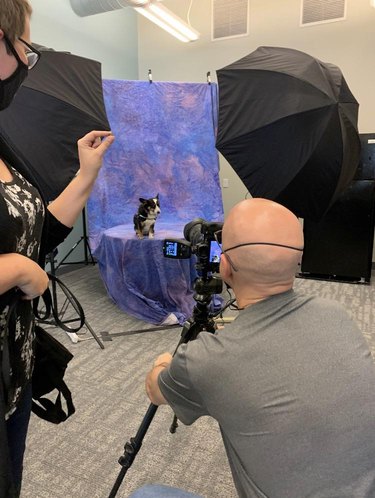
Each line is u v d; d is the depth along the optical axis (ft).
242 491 2.75
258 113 6.20
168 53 17.48
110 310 11.02
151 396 3.39
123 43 16.99
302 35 15.06
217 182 13.78
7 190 2.42
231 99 6.64
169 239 4.85
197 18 16.62
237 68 6.73
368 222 13.24
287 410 2.35
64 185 5.15
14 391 2.68
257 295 2.77
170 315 9.98
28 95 5.63
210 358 2.55
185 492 3.17
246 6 15.65
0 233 2.10
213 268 4.28
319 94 5.81
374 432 2.35
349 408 2.34
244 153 6.35
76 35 14.48
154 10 12.71
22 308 2.62
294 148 5.94
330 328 2.59
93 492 4.87
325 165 5.98
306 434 2.32
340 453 2.31
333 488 2.31
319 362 2.44
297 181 6.07
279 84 6.12
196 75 17.20
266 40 15.66
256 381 2.42
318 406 2.33
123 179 13.07
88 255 15.98
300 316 2.62
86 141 3.41
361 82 14.61
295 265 2.73
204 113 13.57
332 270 13.93
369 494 2.28
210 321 4.48
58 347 3.32
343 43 14.55
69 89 6.40
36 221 2.70
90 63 7.17
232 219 2.87
